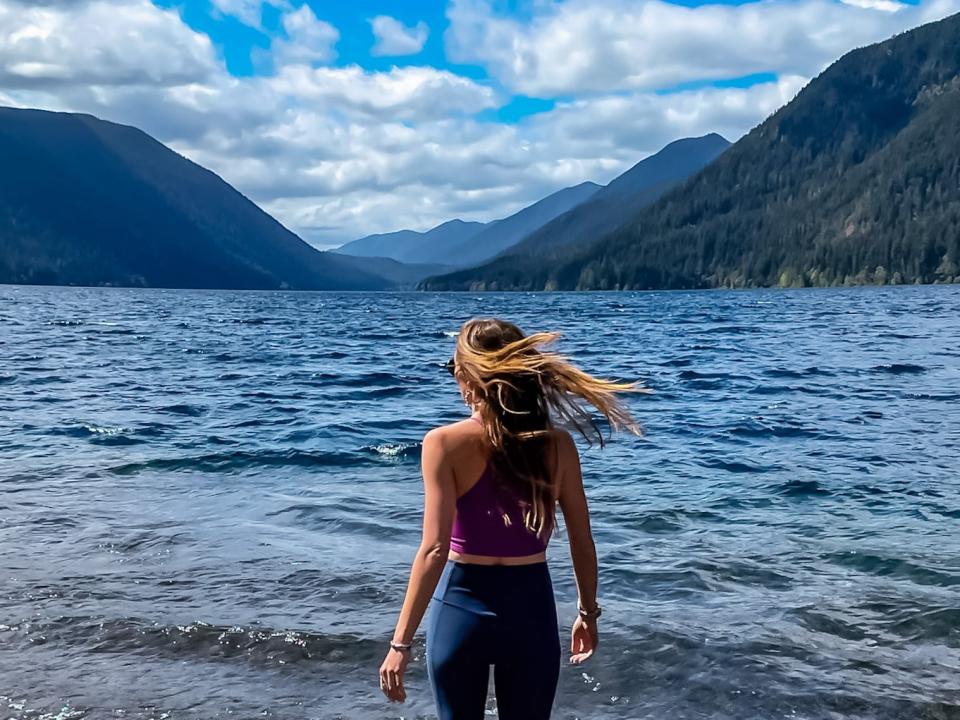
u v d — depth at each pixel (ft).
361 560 22.89
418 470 34.68
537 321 181.68
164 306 299.79
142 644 17.61
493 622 10.60
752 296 415.44
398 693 10.50
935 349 95.40
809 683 16.11
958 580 21.43
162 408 52.31
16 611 19.15
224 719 14.79
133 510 27.99
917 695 15.71
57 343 111.34
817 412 50.29
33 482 31.99
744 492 30.89
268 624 18.54
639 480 32.89
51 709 15.03
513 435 10.65
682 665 16.79
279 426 45.73
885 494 30.42
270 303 364.79
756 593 20.68
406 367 81.66
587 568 11.48
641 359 86.48
